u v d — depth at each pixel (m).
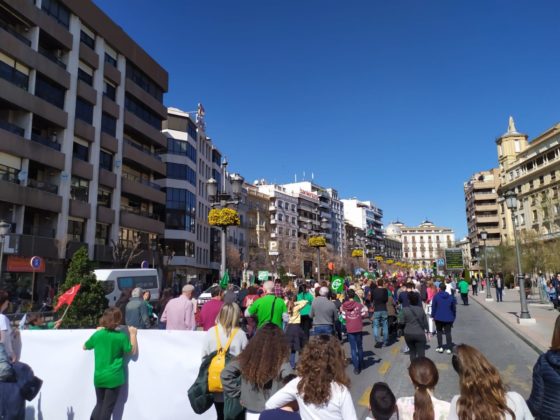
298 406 3.29
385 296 13.14
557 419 3.31
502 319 18.73
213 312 8.10
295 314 10.25
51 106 31.98
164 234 51.81
